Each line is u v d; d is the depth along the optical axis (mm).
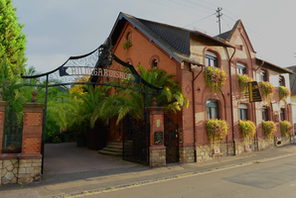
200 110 12312
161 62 13039
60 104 15195
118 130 16438
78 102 16781
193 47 12508
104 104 13320
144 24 15945
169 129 11383
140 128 11094
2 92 9406
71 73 9133
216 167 10094
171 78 12109
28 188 6836
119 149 14352
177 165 10461
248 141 15328
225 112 13883
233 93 14664
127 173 8867
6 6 14695
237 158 12609
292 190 6215
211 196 5852
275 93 19484
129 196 6145
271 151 15641
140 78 10602
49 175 8602
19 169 7340
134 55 15742
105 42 10211
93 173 8922
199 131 12055
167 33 13969
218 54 14188
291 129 20703
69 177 8258
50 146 20766
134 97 11492
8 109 7734
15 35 14992
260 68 18234
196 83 12305
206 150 12211
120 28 17312
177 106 10758
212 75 12742
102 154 14883
